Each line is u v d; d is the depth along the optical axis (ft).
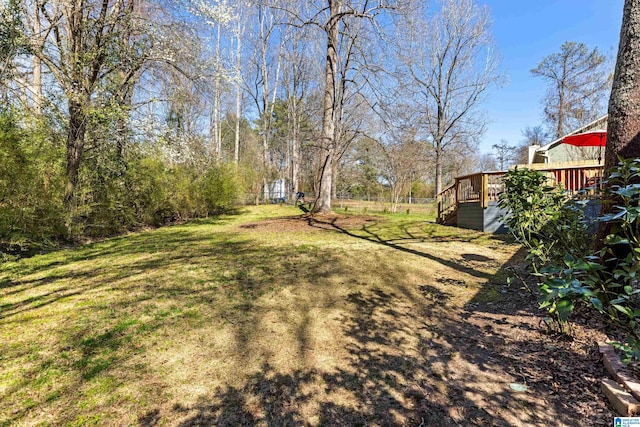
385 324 9.87
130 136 26.76
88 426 5.53
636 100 8.70
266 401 6.31
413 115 47.06
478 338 8.90
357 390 6.68
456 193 33.63
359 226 33.09
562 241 7.82
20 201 18.03
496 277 14.55
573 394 6.31
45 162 19.79
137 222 31.91
